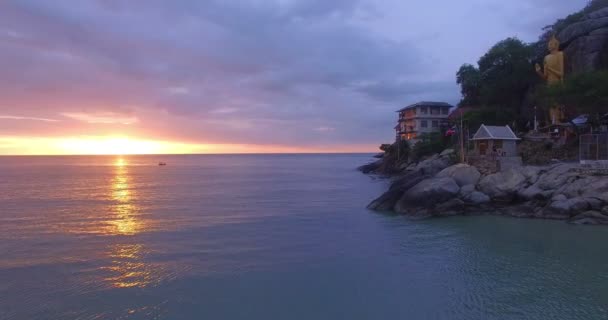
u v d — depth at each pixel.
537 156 52.34
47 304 21.00
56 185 86.19
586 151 43.84
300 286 23.09
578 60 61.56
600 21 61.78
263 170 151.75
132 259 28.39
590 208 36.16
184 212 48.00
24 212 48.56
